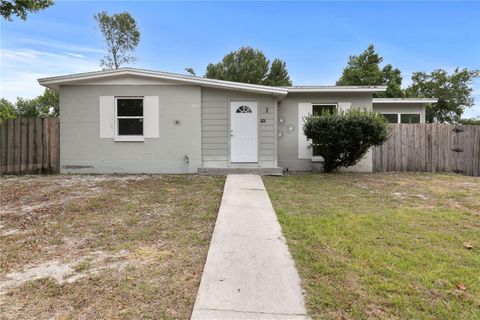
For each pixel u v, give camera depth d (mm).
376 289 3107
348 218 5422
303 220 5285
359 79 29000
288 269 3514
